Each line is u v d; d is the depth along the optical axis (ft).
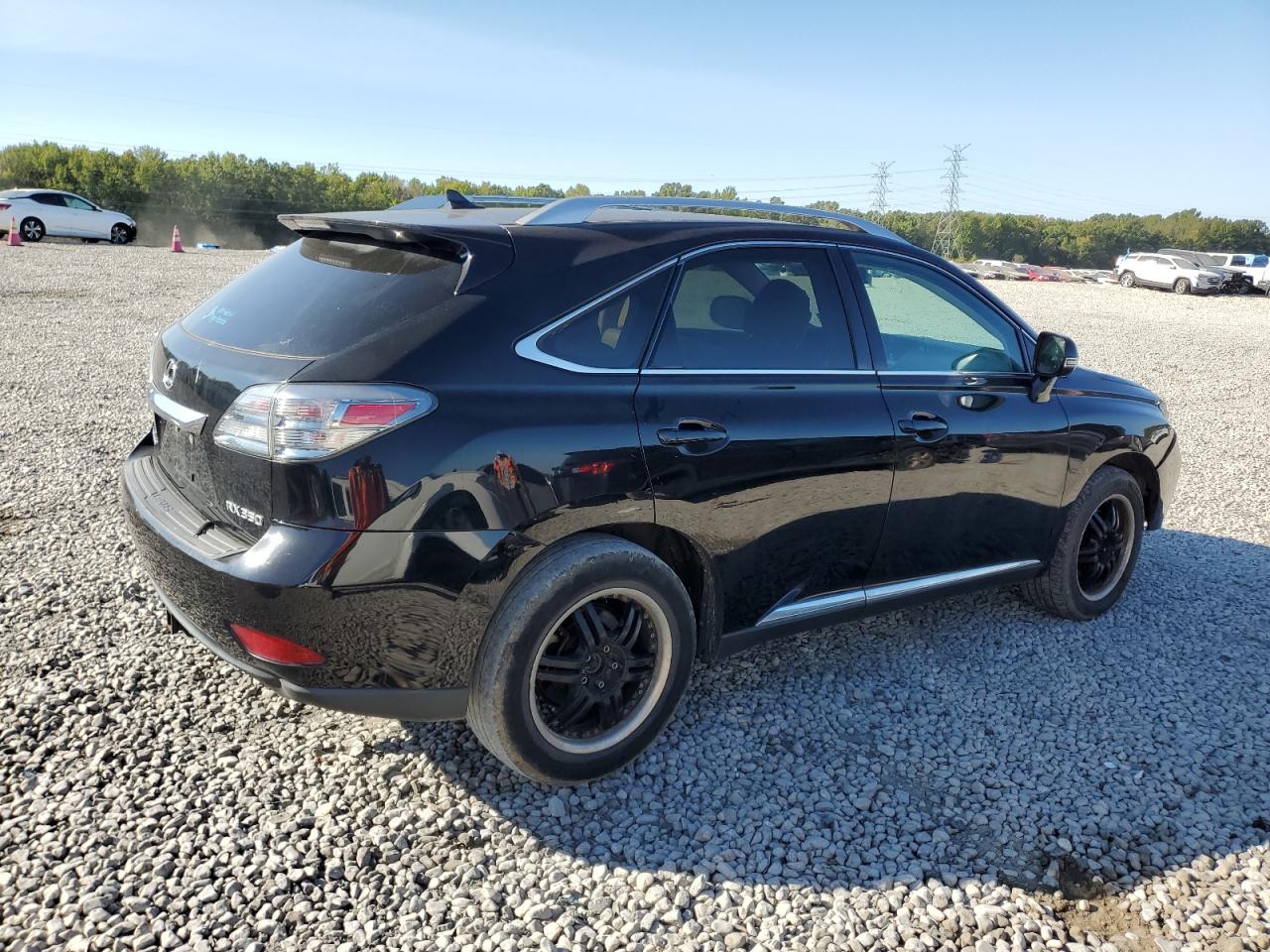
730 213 11.37
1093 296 106.11
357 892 8.07
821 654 13.00
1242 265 129.70
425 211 10.46
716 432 9.55
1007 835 9.33
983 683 12.37
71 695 10.72
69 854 8.27
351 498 7.86
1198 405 35.83
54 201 90.02
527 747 9.04
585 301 9.13
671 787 9.84
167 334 10.39
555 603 8.76
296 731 10.40
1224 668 13.10
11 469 18.89
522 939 7.67
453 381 8.27
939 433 11.48
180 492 9.55
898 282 11.85
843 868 8.75
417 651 8.35
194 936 7.43
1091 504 13.76
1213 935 8.11
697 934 7.86
